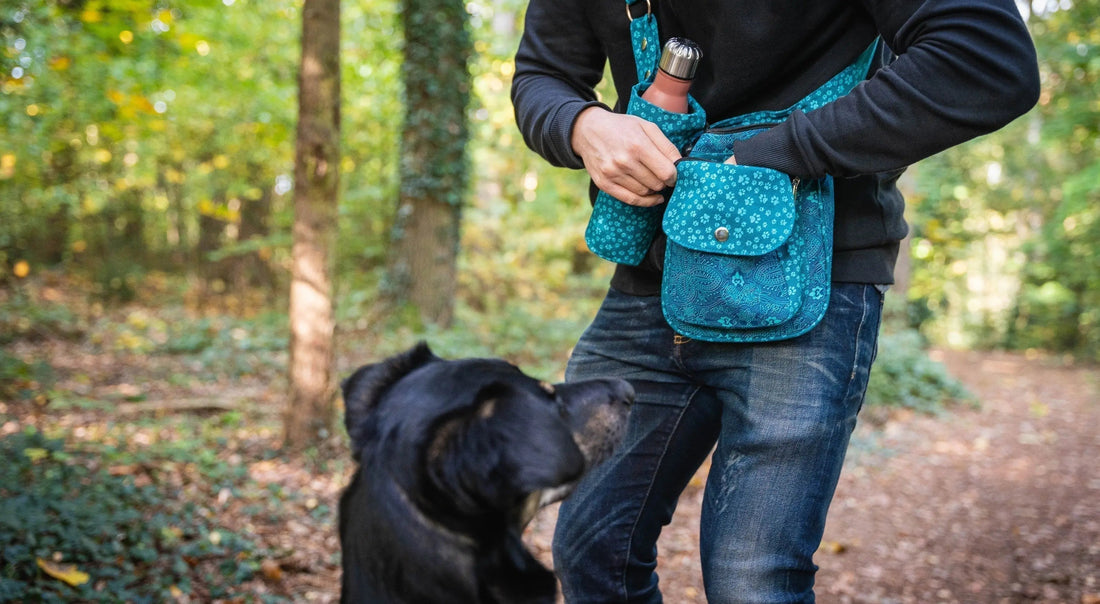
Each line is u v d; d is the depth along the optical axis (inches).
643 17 61.2
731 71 57.1
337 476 202.2
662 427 67.4
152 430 231.3
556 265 582.2
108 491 159.8
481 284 536.4
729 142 57.0
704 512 62.4
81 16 307.4
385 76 534.6
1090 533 199.8
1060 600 155.3
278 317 471.5
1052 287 784.9
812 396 57.2
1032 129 801.6
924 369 412.5
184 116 515.2
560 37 68.9
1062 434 339.3
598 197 63.4
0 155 400.2
